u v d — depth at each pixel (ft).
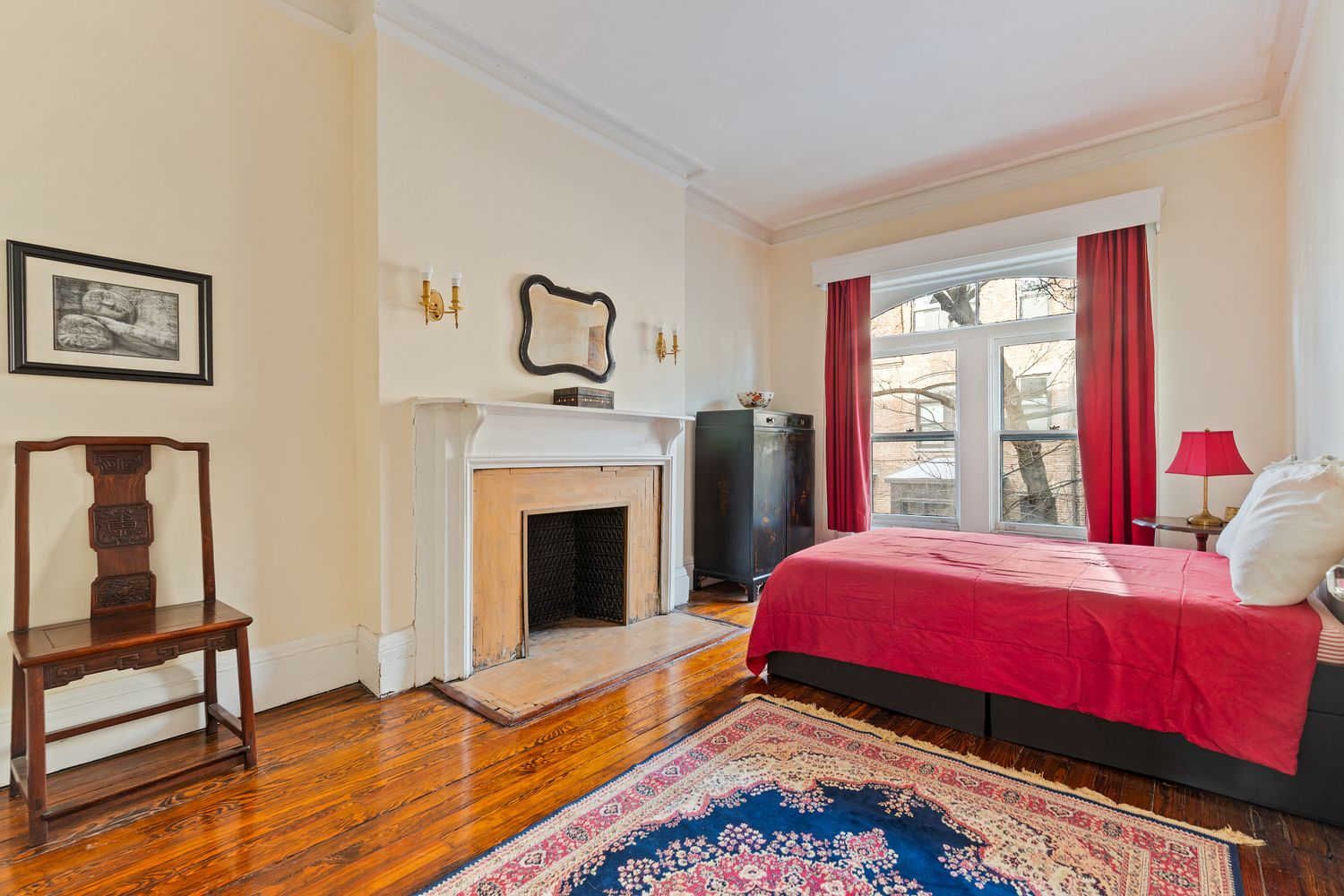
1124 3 8.51
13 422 6.40
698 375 15.19
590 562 12.27
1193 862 5.18
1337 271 7.37
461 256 9.45
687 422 14.89
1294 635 5.69
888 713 8.13
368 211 8.69
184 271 7.47
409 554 8.89
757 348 17.10
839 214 16.21
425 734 7.49
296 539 8.44
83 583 6.82
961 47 9.48
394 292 8.67
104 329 6.93
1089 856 5.28
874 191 14.90
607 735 7.49
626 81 10.34
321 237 8.68
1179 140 11.82
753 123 11.73
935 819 5.80
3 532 6.34
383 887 4.90
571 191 11.10
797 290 17.08
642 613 12.19
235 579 7.93
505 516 9.79
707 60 9.80
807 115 11.45
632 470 11.95
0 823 5.71
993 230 13.64
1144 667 6.36
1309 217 8.91
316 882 4.96
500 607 9.75
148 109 7.24
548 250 10.71
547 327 10.57
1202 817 5.81
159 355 7.30
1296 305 9.91
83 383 6.82
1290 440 10.41
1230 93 10.74
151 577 7.02
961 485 14.88
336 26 8.82
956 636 7.53
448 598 9.07
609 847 5.39
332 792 6.23
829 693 8.76
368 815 5.84
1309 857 5.21
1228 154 11.36
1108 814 5.88
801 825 5.70
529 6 8.56
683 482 14.11
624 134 11.94
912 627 7.85
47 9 6.58
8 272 6.36
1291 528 5.97
